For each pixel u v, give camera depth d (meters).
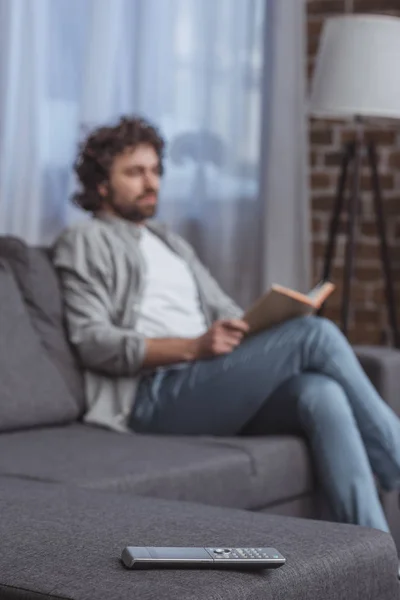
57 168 4.48
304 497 2.74
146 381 3.01
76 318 2.96
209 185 5.05
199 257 5.05
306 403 2.73
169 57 4.91
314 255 5.21
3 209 4.27
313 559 1.50
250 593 1.35
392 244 5.05
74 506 1.76
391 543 1.68
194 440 2.72
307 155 5.18
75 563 1.39
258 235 5.15
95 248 3.05
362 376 2.83
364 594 1.57
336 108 4.29
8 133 4.30
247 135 5.12
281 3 5.12
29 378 2.74
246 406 2.85
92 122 4.53
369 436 2.80
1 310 2.78
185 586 1.31
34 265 2.97
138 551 1.38
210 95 5.03
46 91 4.45
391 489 2.83
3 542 1.48
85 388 2.97
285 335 2.84
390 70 4.27
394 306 4.94
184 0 4.95
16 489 1.94
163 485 2.26
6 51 4.28
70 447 2.51
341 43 4.30
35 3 4.36
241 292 5.12
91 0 4.54
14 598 1.31
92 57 4.54
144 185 3.22
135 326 3.06
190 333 3.17
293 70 5.15
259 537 1.58
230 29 5.07
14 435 2.65
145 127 3.25
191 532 1.58
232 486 2.45
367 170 5.08
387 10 5.02
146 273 3.12
